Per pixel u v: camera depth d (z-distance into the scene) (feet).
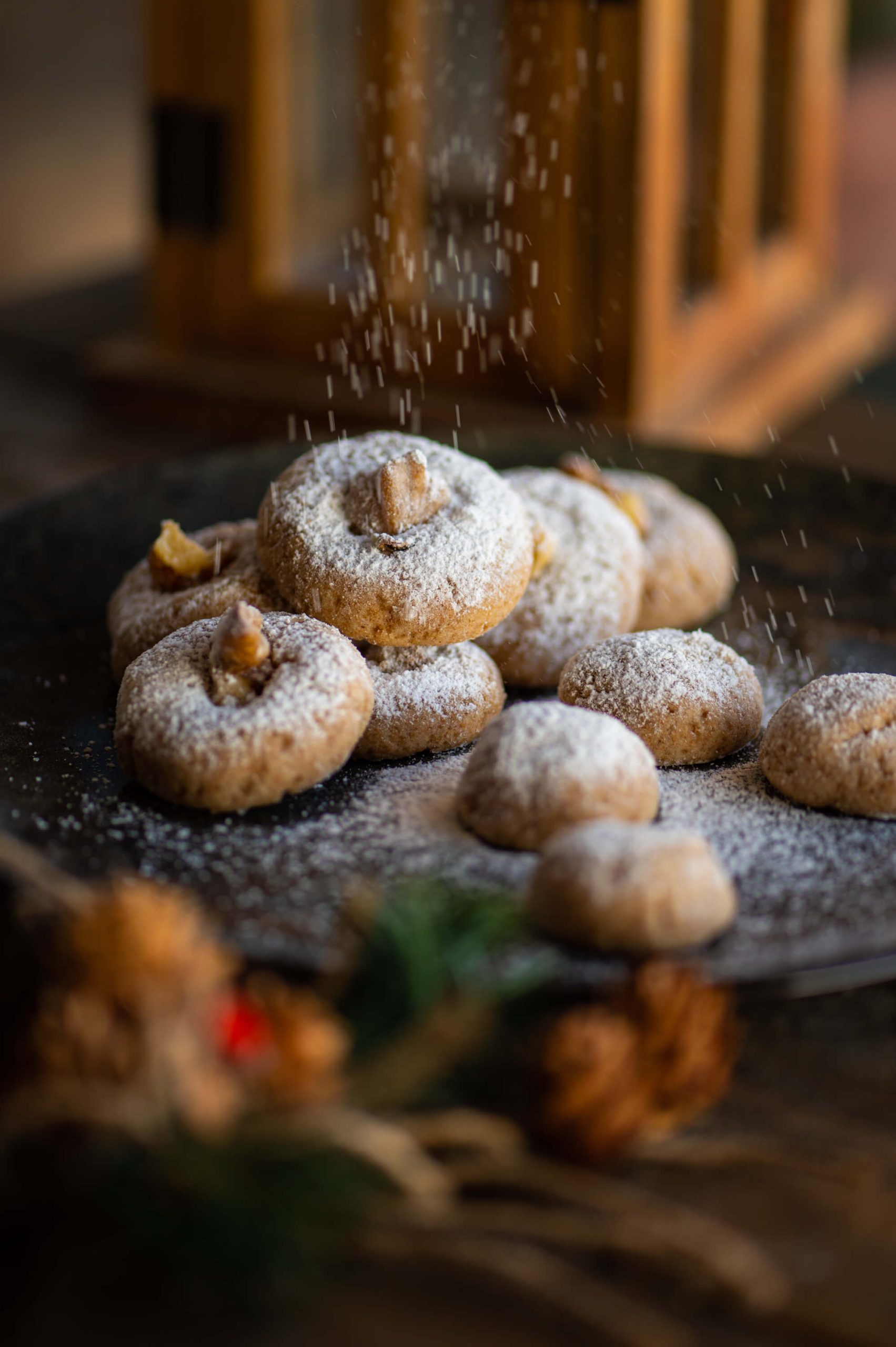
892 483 2.15
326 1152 1.41
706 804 1.73
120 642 1.86
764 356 3.04
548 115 2.49
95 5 4.94
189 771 1.70
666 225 2.57
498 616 1.80
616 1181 1.47
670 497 2.06
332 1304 1.42
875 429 2.83
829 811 1.73
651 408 2.66
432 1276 1.43
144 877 1.64
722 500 2.15
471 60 2.55
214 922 1.59
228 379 2.80
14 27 4.95
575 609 1.90
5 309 3.38
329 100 2.72
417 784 1.76
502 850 1.67
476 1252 1.43
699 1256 1.42
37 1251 1.43
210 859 1.66
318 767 1.72
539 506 1.96
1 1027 1.46
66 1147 1.41
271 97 2.69
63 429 2.76
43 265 4.09
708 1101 1.48
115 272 3.64
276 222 2.79
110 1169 1.40
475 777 1.68
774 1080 1.52
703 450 2.20
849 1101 1.51
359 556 1.78
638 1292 1.42
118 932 1.43
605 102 2.46
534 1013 1.50
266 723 1.70
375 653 1.82
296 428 2.73
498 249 2.63
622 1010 1.48
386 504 1.79
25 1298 1.41
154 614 1.85
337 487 1.83
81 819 1.71
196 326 2.91
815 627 1.98
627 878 1.54
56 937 1.49
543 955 1.54
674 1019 1.47
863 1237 1.45
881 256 4.11
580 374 2.63
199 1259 1.39
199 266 2.85
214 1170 1.39
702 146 2.85
